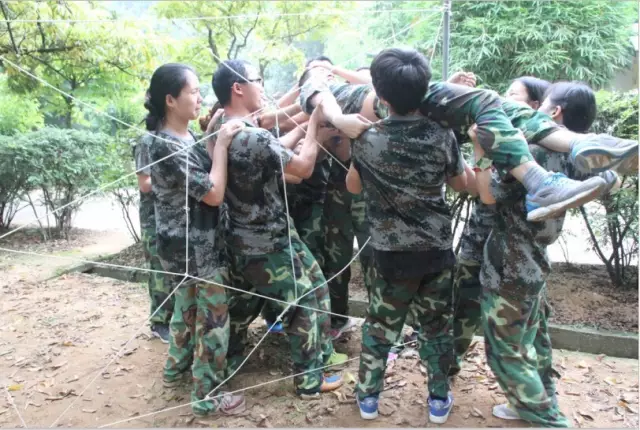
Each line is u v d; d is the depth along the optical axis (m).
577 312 3.09
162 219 2.15
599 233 3.47
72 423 2.17
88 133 6.15
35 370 2.65
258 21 5.80
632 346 2.69
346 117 1.93
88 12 5.52
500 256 1.85
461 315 2.25
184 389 2.41
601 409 2.15
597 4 4.68
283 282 2.18
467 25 4.79
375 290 2.03
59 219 6.01
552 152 1.77
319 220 2.76
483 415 2.10
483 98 1.68
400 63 1.72
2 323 3.27
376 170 1.89
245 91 2.11
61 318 3.33
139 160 2.60
